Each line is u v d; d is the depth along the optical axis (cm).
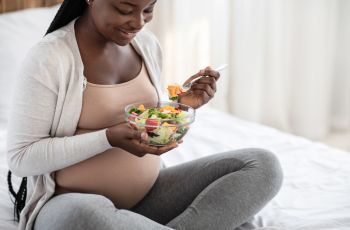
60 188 127
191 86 140
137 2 112
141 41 146
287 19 313
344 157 189
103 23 116
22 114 118
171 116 115
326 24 313
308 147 200
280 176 136
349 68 329
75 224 109
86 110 124
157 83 142
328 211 147
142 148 113
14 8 241
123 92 130
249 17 308
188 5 296
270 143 203
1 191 153
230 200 127
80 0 125
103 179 126
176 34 298
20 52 216
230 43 314
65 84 120
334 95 338
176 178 141
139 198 136
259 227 139
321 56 317
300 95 328
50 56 118
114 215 112
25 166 119
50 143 118
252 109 324
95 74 126
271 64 320
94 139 116
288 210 149
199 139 206
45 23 231
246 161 136
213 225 125
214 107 317
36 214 123
